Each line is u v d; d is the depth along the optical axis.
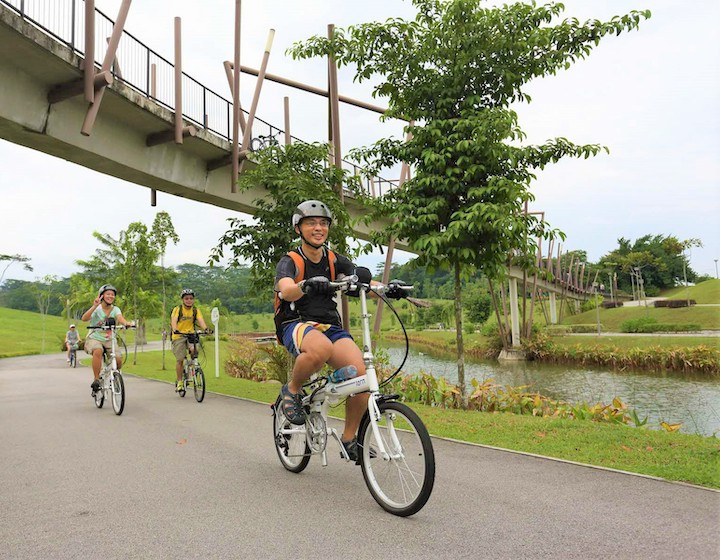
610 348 36.25
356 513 3.51
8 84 10.09
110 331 8.13
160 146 14.16
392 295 3.76
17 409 8.87
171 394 10.36
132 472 4.66
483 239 8.77
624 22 8.06
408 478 3.45
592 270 120.56
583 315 84.88
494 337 45.03
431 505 3.64
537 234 8.70
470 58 8.61
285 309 4.00
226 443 5.80
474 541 3.01
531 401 8.99
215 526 3.33
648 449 5.15
